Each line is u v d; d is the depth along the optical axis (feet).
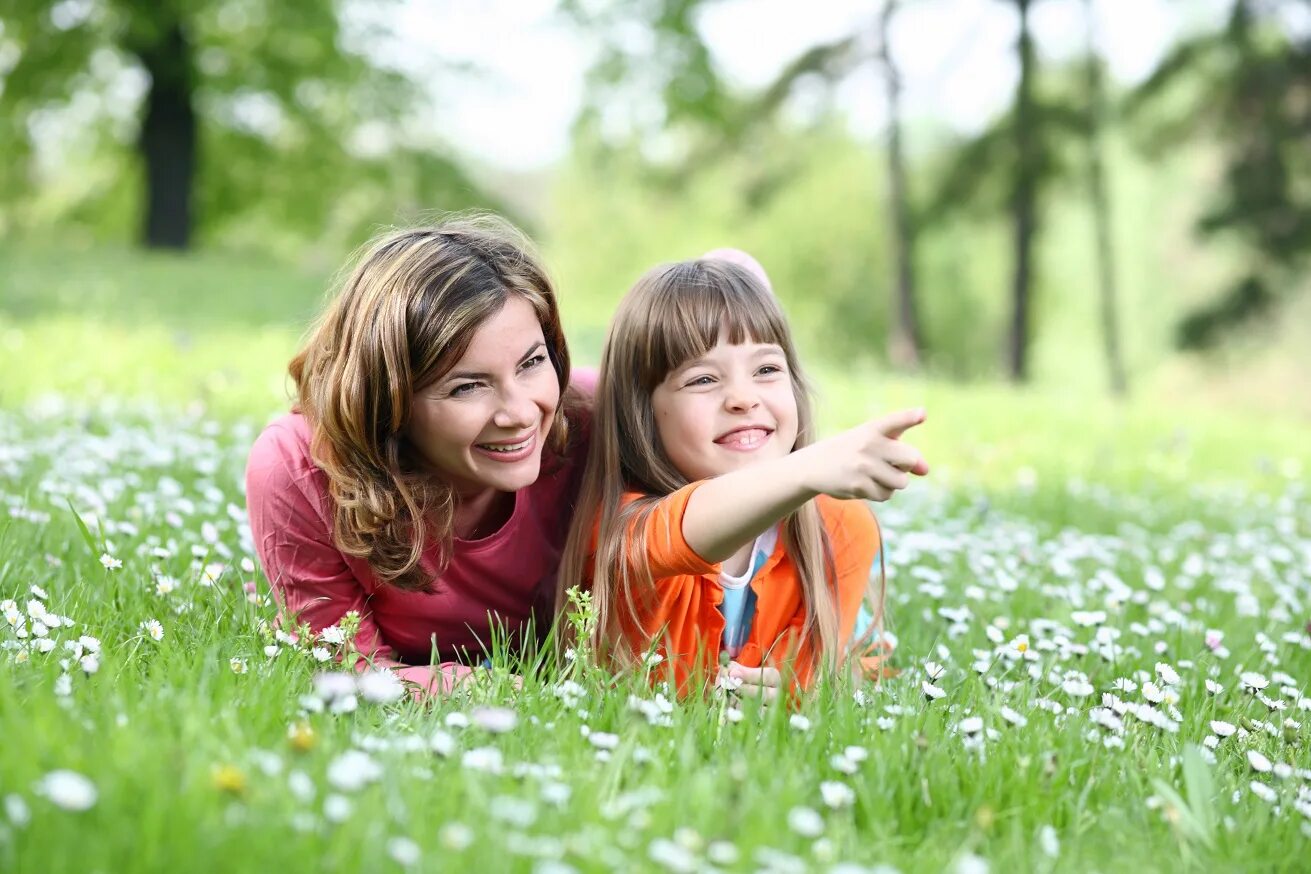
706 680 8.31
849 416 29.09
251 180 76.33
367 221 80.38
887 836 6.01
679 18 69.82
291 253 87.86
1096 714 7.43
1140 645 10.52
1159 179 116.57
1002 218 71.26
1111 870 5.94
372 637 8.83
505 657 8.12
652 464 8.71
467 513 8.75
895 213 70.49
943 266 127.44
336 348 8.09
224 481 13.76
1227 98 66.18
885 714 7.45
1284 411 114.32
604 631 8.28
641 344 8.71
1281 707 8.40
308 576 8.65
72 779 4.72
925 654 9.70
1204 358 76.84
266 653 7.77
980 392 37.78
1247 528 18.57
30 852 4.66
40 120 69.92
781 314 9.16
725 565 9.04
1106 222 73.00
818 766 6.58
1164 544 16.33
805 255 123.13
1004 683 8.37
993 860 5.81
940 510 17.07
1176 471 25.14
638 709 6.89
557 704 7.27
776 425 8.77
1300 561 15.88
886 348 126.21
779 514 7.34
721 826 5.60
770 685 8.11
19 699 6.34
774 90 67.97
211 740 5.70
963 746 6.98
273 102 70.59
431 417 7.93
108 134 73.36
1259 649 10.44
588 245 127.34
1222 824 6.41
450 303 7.74
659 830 5.52
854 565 9.49
